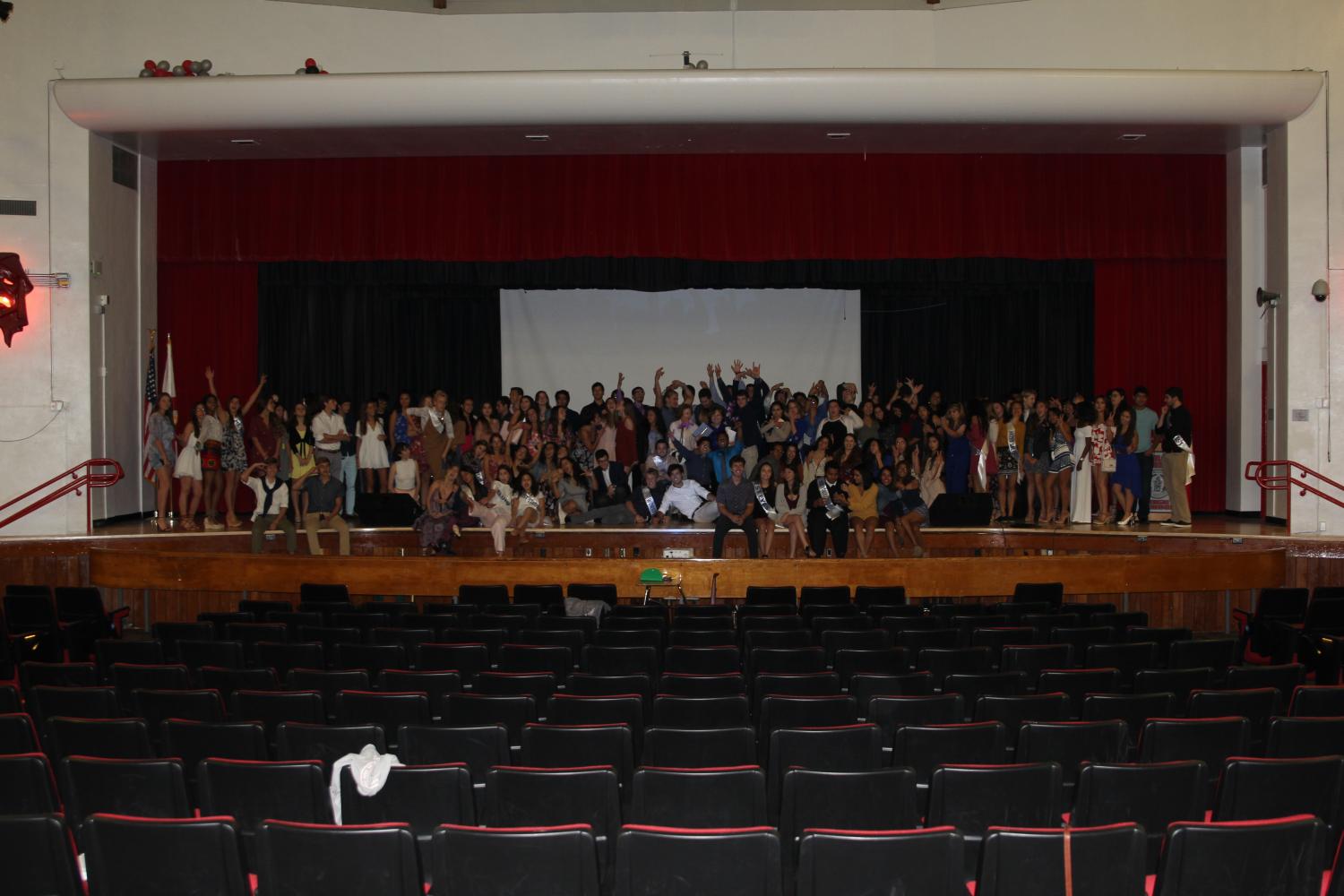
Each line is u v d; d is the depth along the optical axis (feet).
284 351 56.39
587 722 17.74
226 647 23.00
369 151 50.08
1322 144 44.68
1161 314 52.60
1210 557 37.81
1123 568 37.32
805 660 22.25
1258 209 49.01
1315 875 10.85
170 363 48.88
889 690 19.58
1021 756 15.65
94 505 45.52
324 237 51.44
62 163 45.29
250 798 13.57
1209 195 50.80
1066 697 17.69
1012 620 27.91
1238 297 49.44
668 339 57.52
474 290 58.13
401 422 48.88
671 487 45.06
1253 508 49.42
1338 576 41.37
